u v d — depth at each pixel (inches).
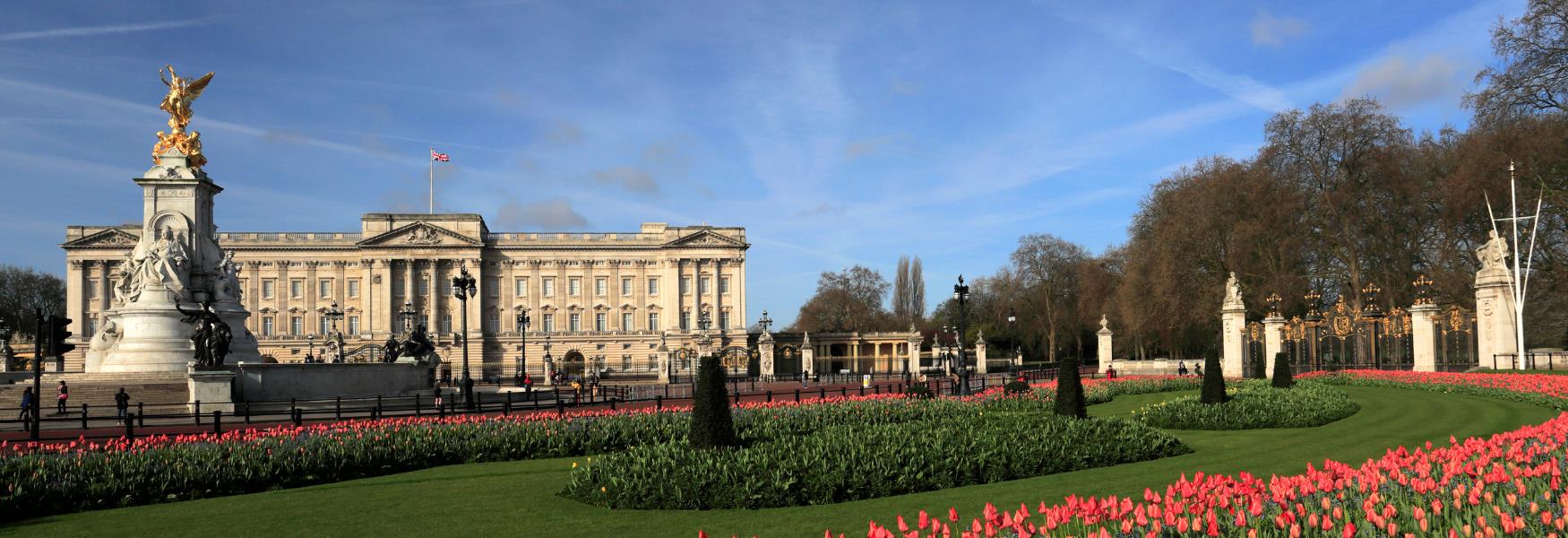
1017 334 5359.3
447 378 3784.5
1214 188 2955.2
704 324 5054.1
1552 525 425.1
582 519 684.1
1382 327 2185.0
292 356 5497.1
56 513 759.1
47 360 3663.9
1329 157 2898.6
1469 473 518.9
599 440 1104.8
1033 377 2810.0
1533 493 490.6
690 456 772.0
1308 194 2935.5
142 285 2032.5
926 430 908.6
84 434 1366.9
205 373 1631.4
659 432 1141.7
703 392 821.2
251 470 856.3
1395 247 2790.4
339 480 919.7
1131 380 2137.1
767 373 4180.6
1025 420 975.6
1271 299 2491.4
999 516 635.5
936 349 4859.7
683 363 5000.0
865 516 653.9
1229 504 494.9
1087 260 4879.4
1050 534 473.1
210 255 2132.1
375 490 849.5
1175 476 790.5
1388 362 2229.3
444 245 5659.5
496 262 5821.9
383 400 1859.0
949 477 763.4
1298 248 2827.3
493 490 829.8
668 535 623.2
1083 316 4284.0
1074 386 1023.6
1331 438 1045.2
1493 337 1883.6
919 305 6870.1
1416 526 433.7
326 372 1915.6
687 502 702.5
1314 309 2960.1
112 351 2009.1
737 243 5880.9
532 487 842.8
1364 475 505.0
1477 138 2404.0
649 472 738.8
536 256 5846.5
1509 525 407.2
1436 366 2032.5
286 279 5625.0
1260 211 2824.8
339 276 5654.5
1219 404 1222.3
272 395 1820.9
